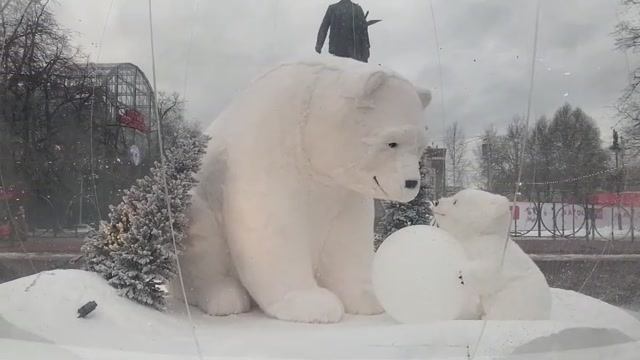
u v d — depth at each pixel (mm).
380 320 3590
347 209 4043
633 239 3627
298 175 3742
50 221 5934
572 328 2719
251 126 3783
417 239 3334
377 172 3416
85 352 2609
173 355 2566
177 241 3680
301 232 3713
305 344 2705
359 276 3975
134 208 3689
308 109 3688
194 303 4012
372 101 3432
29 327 2904
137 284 3467
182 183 3721
